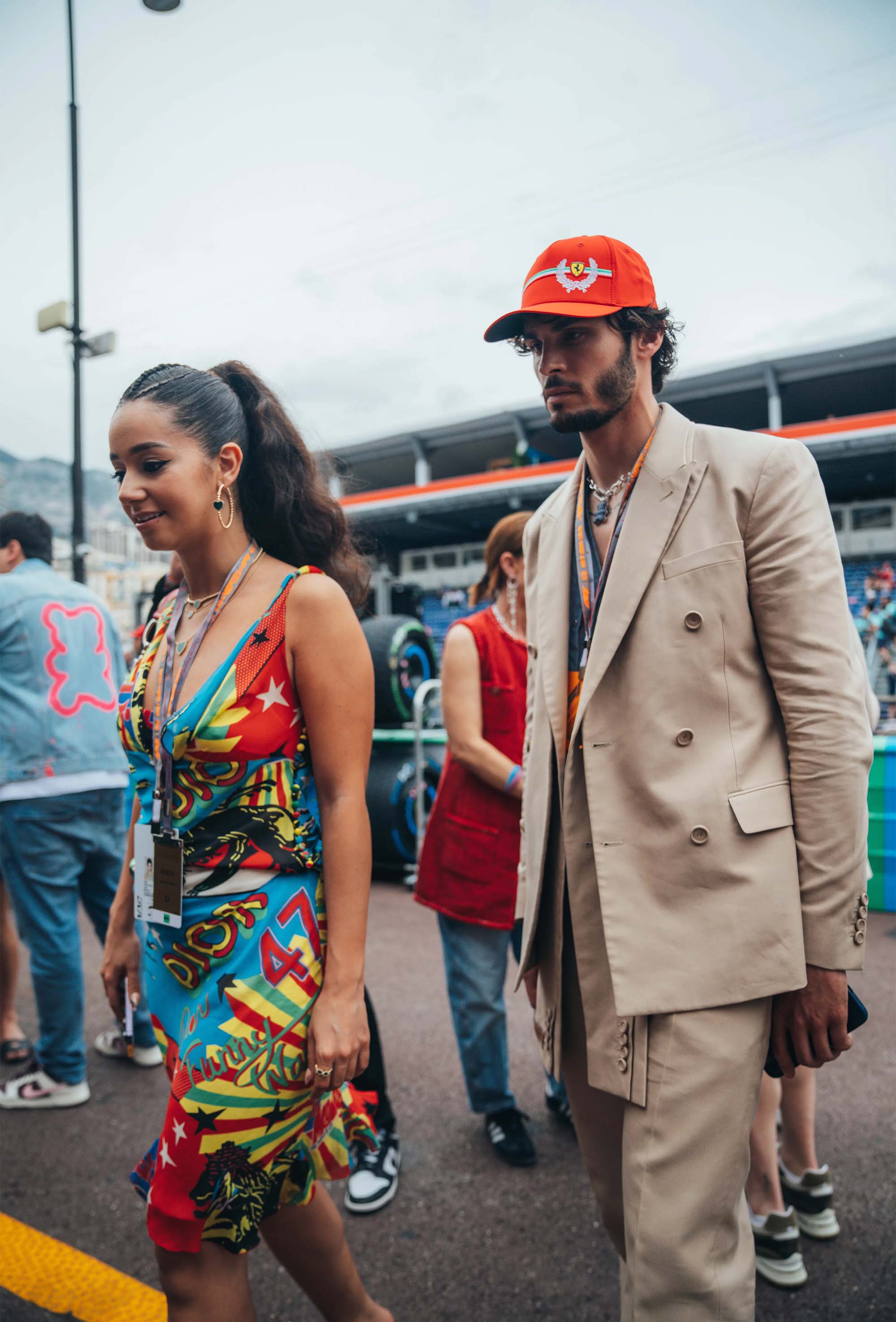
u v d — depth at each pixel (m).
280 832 1.21
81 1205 2.11
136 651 3.14
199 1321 1.18
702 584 1.21
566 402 1.29
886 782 4.45
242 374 1.37
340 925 1.22
